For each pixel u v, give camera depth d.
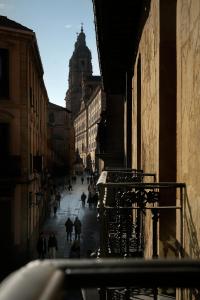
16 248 20.73
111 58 13.13
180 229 3.96
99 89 64.56
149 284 0.68
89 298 5.96
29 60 22.47
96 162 68.44
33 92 25.14
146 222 6.77
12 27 20.42
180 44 4.11
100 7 8.60
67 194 46.59
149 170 6.47
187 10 3.71
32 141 24.14
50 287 0.57
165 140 4.86
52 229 27.94
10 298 0.52
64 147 71.44
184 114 3.87
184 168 3.88
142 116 8.09
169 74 4.89
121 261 0.70
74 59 120.81
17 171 20.64
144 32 7.62
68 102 130.25
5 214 20.72
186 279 0.68
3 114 20.80
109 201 5.25
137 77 9.97
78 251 19.69
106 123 25.38
